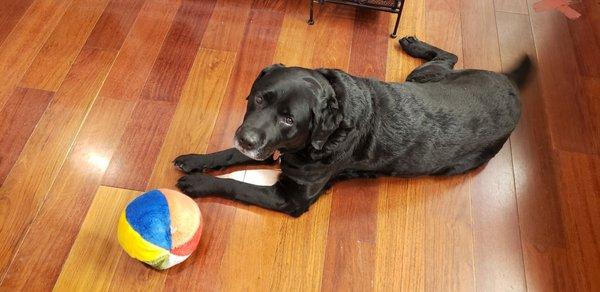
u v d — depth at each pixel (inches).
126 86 72.9
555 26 87.7
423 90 59.6
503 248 63.5
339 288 58.8
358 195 66.2
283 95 48.8
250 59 77.9
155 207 50.6
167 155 66.8
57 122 68.2
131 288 56.2
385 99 56.9
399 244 62.7
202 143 68.4
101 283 56.2
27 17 78.9
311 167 56.0
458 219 65.4
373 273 60.2
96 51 76.3
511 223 65.6
